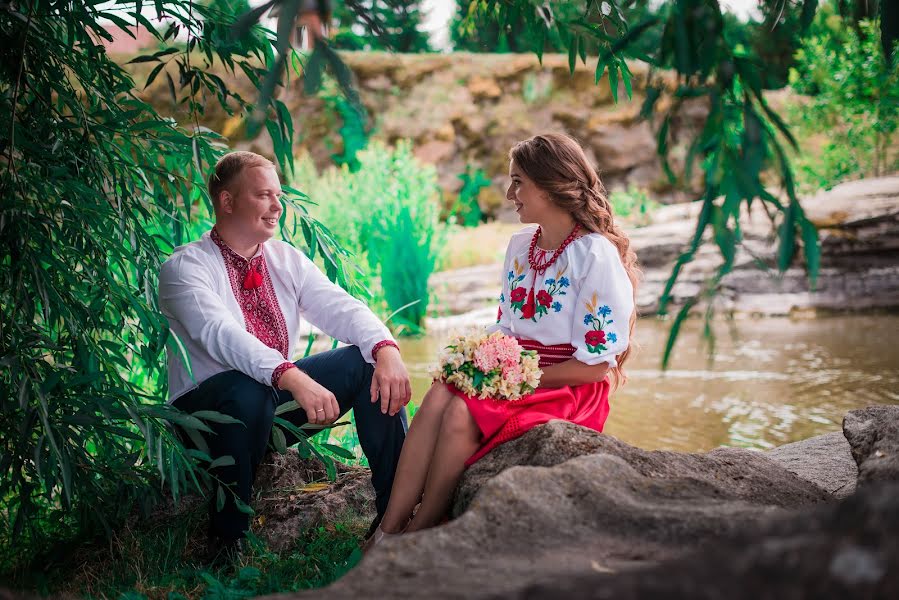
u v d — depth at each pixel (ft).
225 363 10.75
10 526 12.34
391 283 36.47
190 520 11.43
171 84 12.65
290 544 10.81
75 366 10.64
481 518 6.43
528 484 6.81
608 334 10.22
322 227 13.70
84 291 10.85
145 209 11.66
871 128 46.68
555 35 11.79
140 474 11.16
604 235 10.71
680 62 6.40
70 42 11.75
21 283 10.07
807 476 12.03
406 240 36.42
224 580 9.60
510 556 6.06
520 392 9.64
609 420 21.50
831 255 38.63
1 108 10.75
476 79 66.44
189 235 13.14
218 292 11.23
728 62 6.35
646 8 6.92
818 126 49.26
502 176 64.28
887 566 3.64
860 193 40.40
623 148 62.13
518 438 9.12
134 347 12.05
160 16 11.84
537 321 10.62
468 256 47.65
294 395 10.22
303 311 12.07
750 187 6.24
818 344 30.81
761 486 8.68
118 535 11.43
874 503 3.96
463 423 9.34
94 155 11.43
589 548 6.16
